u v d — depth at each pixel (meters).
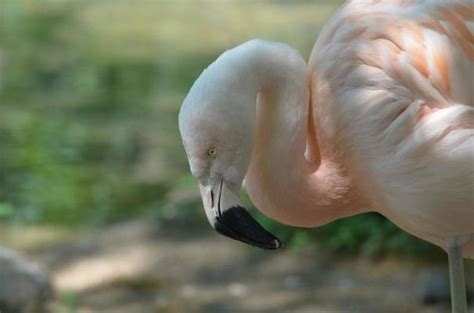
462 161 4.81
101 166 12.87
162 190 11.92
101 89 16.67
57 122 14.73
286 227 10.04
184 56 19.05
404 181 4.90
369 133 4.95
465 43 5.07
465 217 4.92
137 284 9.23
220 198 4.84
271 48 5.05
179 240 10.21
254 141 4.93
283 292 8.91
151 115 15.16
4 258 8.68
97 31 21.47
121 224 10.82
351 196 5.23
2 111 15.30
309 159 5.35
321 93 5.13
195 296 8.95
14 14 23.28
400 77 4.98
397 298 8.59
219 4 24.53
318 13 22.61
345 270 9.27
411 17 5.09
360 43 5.09
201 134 4.77
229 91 4.83
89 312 8.66
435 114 4.88
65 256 9.97
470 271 8.84
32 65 18.27
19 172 12.55
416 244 9.34
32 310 8.60
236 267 9.52
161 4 24.75
